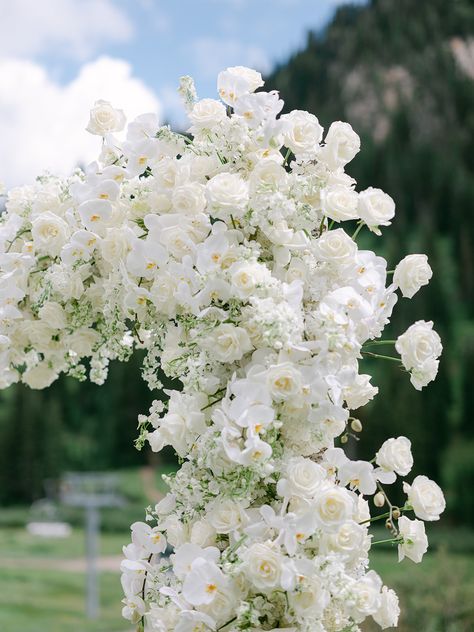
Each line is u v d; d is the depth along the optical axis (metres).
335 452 1.98
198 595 1.79
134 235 2.13
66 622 13.28
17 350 2.73
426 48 89.06
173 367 2.20
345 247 2.04
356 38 91.12
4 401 51.03
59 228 2.41
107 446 52.31
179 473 2.01
